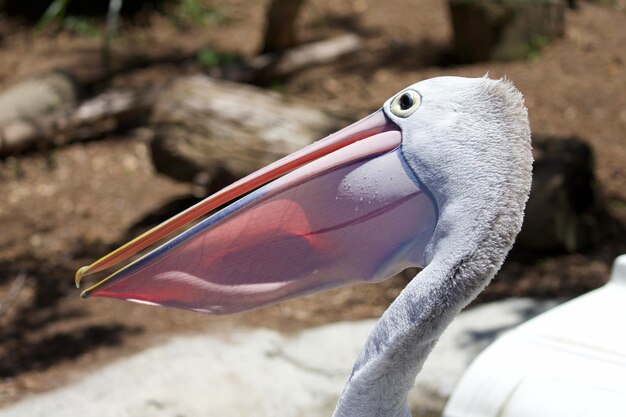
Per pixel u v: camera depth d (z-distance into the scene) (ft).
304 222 9.17
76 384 18.25
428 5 42.01
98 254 24.50
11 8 42.70
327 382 18.38
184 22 41.32
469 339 18.66
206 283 9.32
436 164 8.52
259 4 43.60
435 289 8.36
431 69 35.04
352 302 22.12
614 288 13.14
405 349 8.57
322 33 39.17
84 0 42.06
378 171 8.84
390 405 8.86
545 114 31.09
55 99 32.07
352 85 33.99
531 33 35.55
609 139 29.43
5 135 29.68
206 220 9.21
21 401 17.81
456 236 8.35
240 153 24.31
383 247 9.00
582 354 11.41
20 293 22.85
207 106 24.85
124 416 16.87
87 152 30.19
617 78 33.53
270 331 20.07
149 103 31.32
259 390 17.95
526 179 8.34
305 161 9.25
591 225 23.89
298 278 9.30
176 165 24.84
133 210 26.71
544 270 22.59
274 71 34.60
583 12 39.86
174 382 17.76
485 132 8.36
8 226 26.25
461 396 11.08
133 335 20.56
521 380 10.92
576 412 10.36
